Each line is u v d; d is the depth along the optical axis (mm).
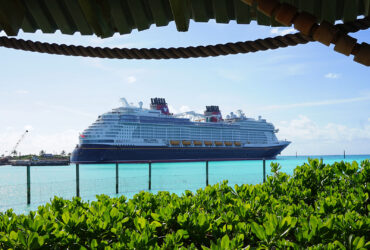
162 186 20922
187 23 2297
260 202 3412
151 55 2418
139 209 3307
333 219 2232
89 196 16781
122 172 47781
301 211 2947
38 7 2654
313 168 4840
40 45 2555
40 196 16781
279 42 2080
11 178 41906
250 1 1758
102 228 2615
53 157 118938
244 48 2189
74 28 2799
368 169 4195
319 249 1913
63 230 2582
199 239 2512
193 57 2359
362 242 1998
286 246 2037
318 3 2229
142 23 2676
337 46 1628
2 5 2389
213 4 2500
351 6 2131
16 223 2758
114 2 2590
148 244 2139
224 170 42719
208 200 3486
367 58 1574
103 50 2494
